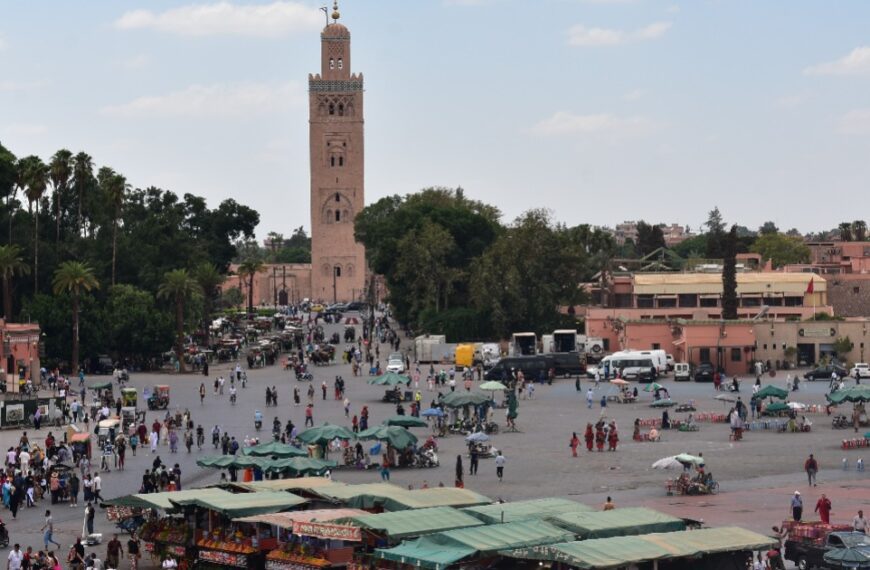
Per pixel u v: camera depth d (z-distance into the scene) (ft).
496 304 646.33
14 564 214.90
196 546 221.46
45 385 519.19
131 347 583.58
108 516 245.86
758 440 370.53
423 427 379.76
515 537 189.06
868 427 395.34
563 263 655.76
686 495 283.38
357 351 622.54
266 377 554.46
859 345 587.27
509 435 386.52
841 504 269.03
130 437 363.35
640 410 443.32
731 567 185.37
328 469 283.38
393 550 187.83
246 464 281.33
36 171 640.99
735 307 640.17
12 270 577.02
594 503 273.54
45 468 302.66
